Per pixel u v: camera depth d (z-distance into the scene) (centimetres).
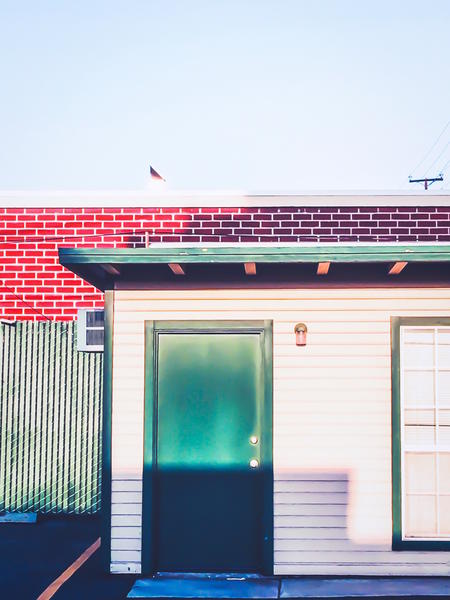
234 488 711
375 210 1082
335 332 725
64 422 980
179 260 659
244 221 1087
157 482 712
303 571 698
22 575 716
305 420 716
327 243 1077
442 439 716
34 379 987
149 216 1092
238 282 730
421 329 727
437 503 709
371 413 716
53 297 1080
